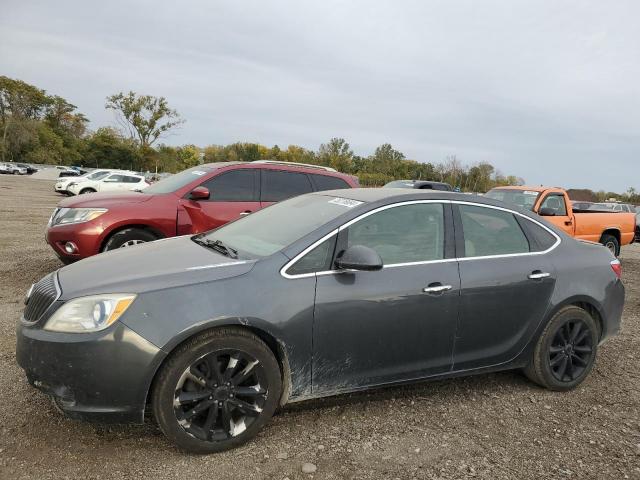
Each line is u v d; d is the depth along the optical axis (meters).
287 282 3.08
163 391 2.76
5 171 63.22
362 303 3.22
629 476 2.89
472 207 3.86
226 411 2.94
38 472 2.66
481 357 3.71
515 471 2.90
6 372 3.82
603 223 11.09
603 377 4.39
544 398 3.91
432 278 3.46
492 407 3.71
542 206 10.20
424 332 3.45
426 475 2.81
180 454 2.90
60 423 3.14
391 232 3.51
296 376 3.14
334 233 3.31
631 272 10.67
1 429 3.04
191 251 3.51
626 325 6.11
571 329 4.07
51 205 20.06
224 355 2.95
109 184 26.67
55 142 89.31
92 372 2.67
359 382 3.34
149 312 2.76
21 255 8.51
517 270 3.79
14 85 86.06
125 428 3.14
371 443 3.12
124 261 3.30
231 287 2.95
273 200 7.19
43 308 2.91
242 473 2.75
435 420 3.47
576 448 3.18
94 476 2.65
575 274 4.05
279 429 3.24
